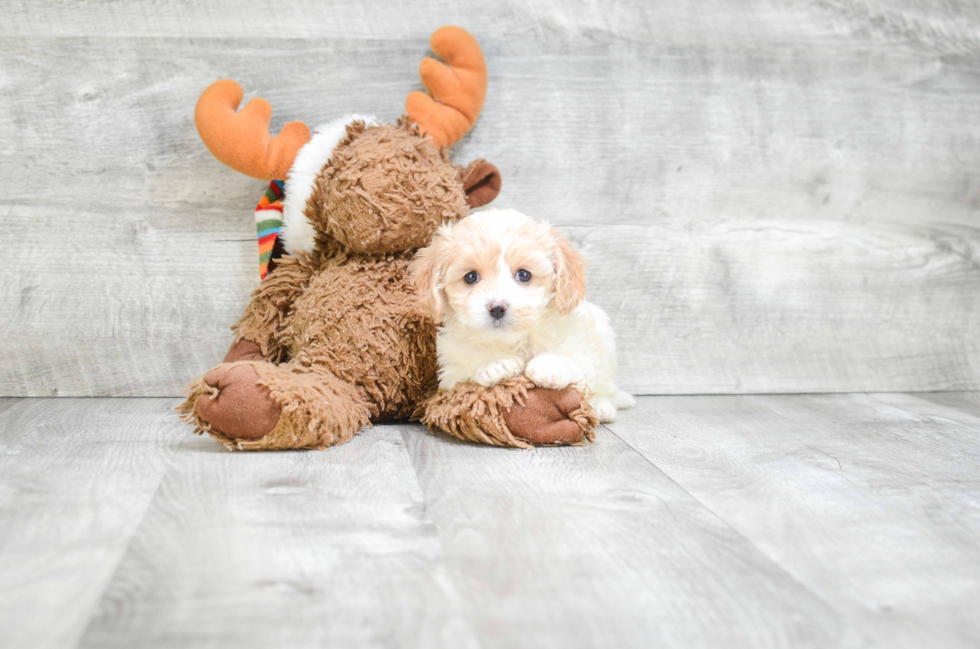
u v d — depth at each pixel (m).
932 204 2.07
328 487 1.15
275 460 1.29
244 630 0.73
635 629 0.76
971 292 2.08
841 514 1.10
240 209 1.84
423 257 1.45
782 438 1.54
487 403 1.40
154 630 0.73
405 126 1.64
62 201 1.79
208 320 1.85
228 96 1.66
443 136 1.73
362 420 1.50
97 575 0.84
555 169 1.91
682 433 1.57
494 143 1.89
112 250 1.81
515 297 1.36
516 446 1.42
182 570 0.86
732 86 1.96
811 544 0.99
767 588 0.86
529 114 1.89
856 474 1.30
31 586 0.81
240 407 1.31
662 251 1.97
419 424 1.61
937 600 0.84
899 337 2.08
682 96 1.94
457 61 1.75
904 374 2.08
